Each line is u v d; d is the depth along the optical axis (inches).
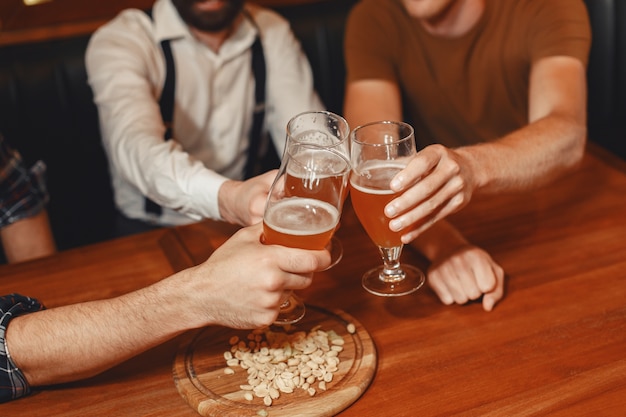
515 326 49.2
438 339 48.4
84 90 93.7
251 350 47.5
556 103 68.4
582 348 46.6
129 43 86.7
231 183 60.6
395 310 51.7
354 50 84.4
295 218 42.5
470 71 81.7
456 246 56.0
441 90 84.2
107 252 60.5
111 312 45.7
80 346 45.0
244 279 42.8
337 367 45.4
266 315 43.7
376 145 47.0
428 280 54.4
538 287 53.1
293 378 44.4
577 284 53.1
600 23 100.0
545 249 57.5
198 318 45.1
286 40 96.4
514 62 78.8
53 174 95.8
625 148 101.3
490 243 58.7
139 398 44.7
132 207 93.5
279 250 42.8
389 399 43.3
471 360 46.3
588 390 43.2
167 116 90.4
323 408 41.9
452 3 77.3
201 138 93.3
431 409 42.3
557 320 49.5
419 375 45.2
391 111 81.5
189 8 85.0
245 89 94.1
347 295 53.4
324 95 105.7
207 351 47.9
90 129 95.6
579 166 66.6
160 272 57.4
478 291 51.9
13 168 77.9
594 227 60.0
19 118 91.8
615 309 50.1
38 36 98.9
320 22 103.3
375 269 55.9
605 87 102.6
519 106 83.0
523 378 44.4
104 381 46.3
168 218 91.6
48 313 46.7
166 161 68.0
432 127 88.5
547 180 61.8
